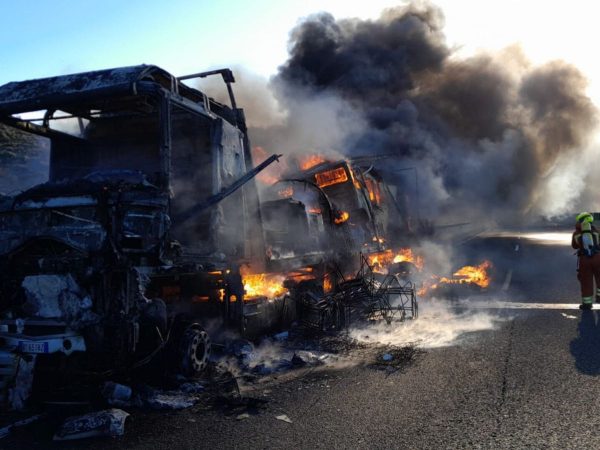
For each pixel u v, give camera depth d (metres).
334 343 6.61
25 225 4.99
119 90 5.15
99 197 4.68
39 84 5.59
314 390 4.79
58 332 4.59
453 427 3.75
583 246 8.45
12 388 4.50
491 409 4.07
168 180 5.16
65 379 4.86
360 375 5.20
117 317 4.54
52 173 6.73
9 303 4.83
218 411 4.34
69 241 4.77
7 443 3.77
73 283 4.65
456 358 5.66
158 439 3.77
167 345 5.25
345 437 3.65
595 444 3.37
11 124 6.07
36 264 4.87
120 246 4.63
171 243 5.06
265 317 7.00
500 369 5.16
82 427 3.86
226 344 6.20
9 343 4.58
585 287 8.45
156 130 6.69
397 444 3.50
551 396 4.31
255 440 3.68
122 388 4.61
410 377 5.04
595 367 5.10
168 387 5.03
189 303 6.00
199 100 6.34
